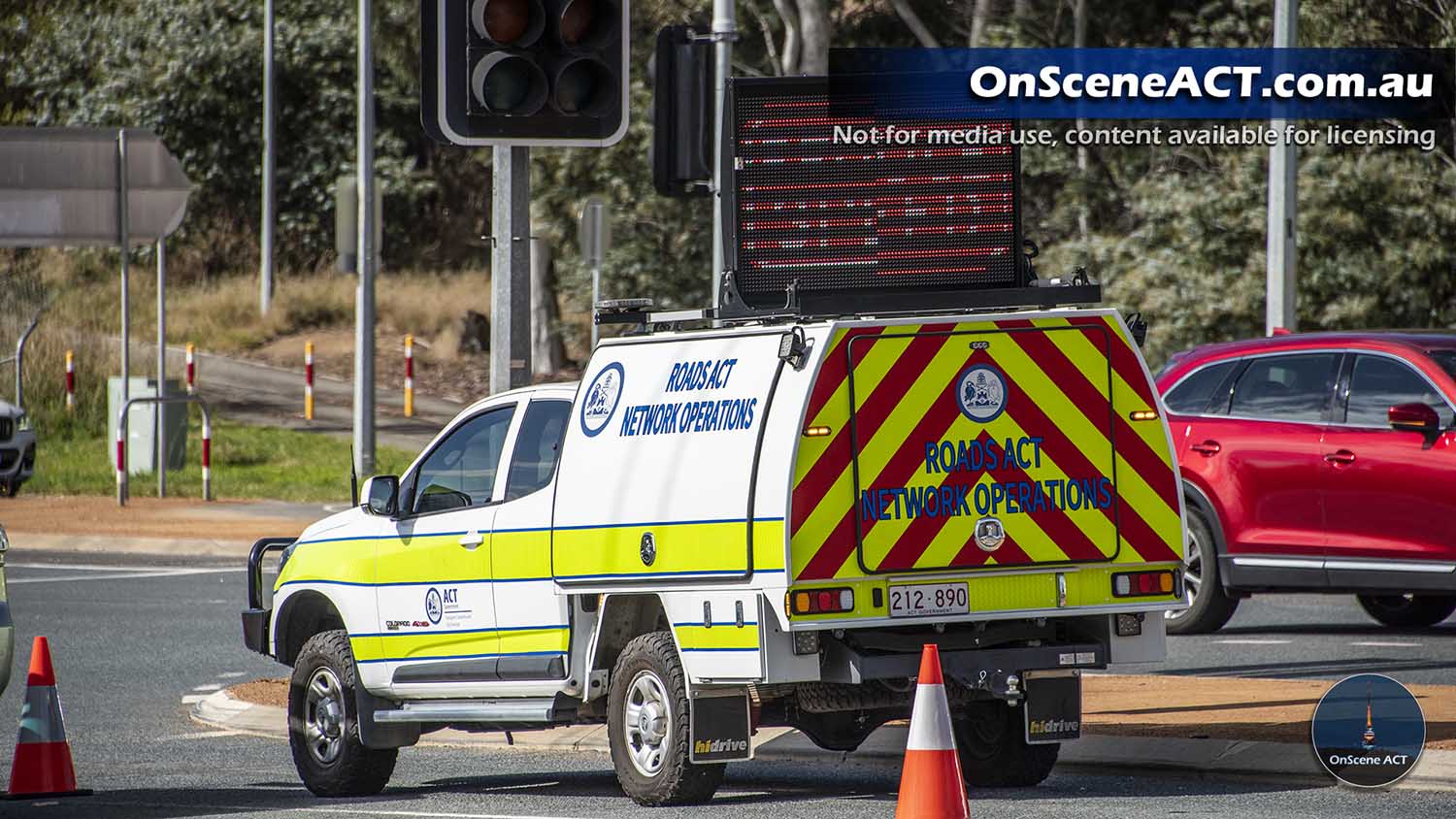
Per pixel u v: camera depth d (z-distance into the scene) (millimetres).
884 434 34844
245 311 164000
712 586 35125
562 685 37938
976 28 132750
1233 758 39062
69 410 129375
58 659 60812
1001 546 35406
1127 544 36281
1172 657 55281
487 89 43438
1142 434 36531
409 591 40344
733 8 86500
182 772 43469
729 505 34875
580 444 37969
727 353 35781
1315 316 114562
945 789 32281
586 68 44125
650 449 36562
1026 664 35969
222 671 58656
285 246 198000
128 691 55469
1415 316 113375
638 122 140750
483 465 40281
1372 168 112375
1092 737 41594
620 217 140875
